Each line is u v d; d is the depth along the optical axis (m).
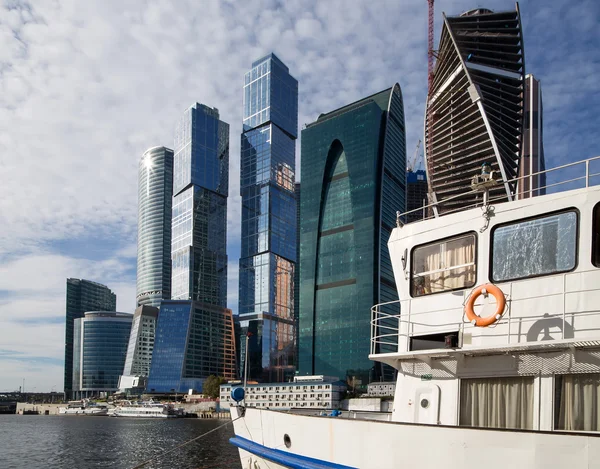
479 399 11.88
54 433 126.94
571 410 10.41
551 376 10.78
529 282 11.58
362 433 12.51
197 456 66.88
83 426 160.12
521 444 9.86
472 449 10.45
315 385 188.88
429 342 13.13
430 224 13.81
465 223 13.00
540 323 11.20
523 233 11.95
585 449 9.18
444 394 12.49
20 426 162.62
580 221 11.10
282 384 196.12
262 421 16.56
